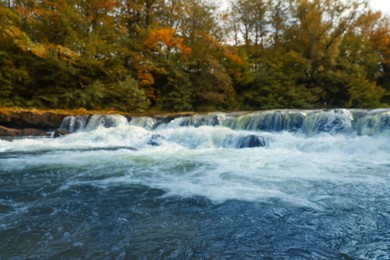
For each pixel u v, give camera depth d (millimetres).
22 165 5520
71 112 13008
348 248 2182
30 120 11258
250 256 2072
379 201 3256
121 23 20969
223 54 21328
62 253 2109
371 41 24484
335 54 21500
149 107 18062
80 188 3936
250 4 25188
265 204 3215
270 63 22000
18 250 2156
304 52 23375
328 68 21859
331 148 6758
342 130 8172
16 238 2363
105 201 3375
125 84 16047
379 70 23875
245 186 3963
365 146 6375
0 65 14945
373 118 7609
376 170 4828
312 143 7078
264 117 9836
